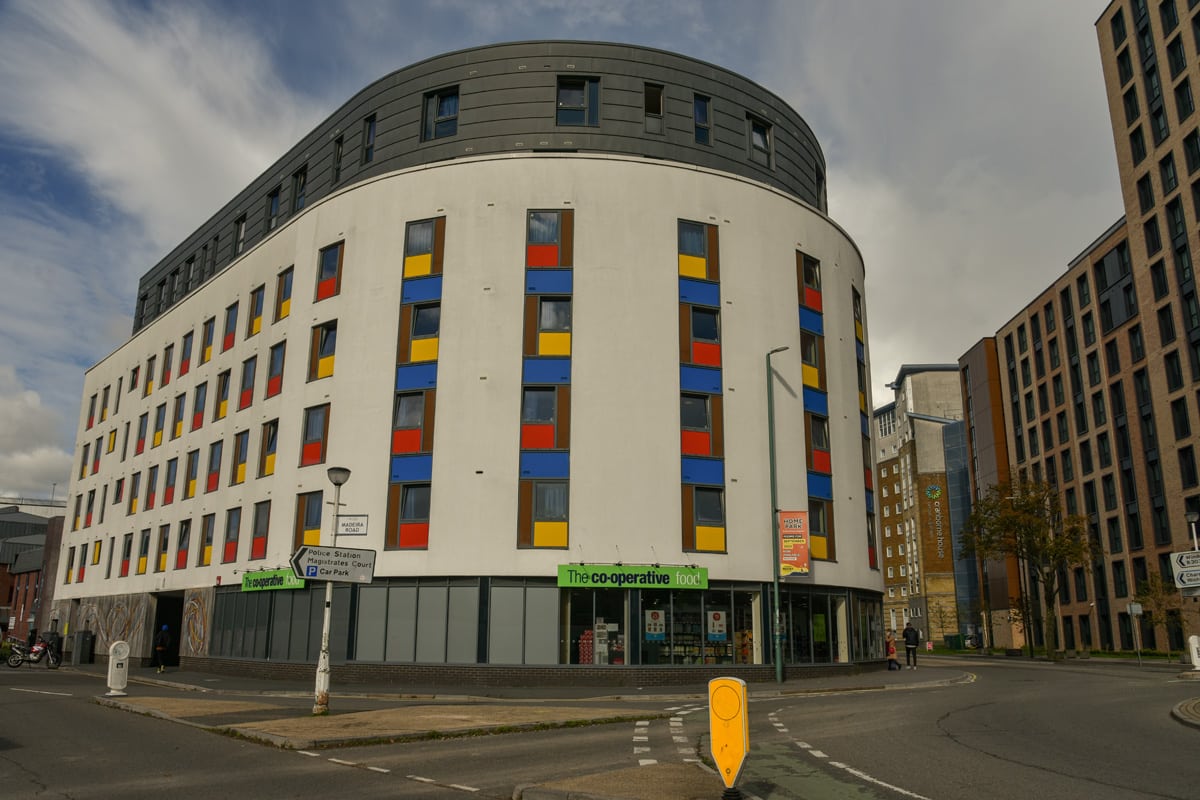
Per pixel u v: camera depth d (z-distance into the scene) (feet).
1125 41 184.34
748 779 32.19
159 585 129.70
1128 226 183.83
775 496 90.58
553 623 87.45
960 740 42.60
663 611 89.25
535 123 103.60
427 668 87.45
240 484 113.60
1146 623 179.22
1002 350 258.37
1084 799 28.22
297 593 98.22
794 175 115.55
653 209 98.78
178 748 40.42
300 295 108.47
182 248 154.51
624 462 91.71
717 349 97.60
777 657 86.94
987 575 258.57
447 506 90.79
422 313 98.02
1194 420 163.12
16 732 46.11
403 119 108.17
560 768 34.96
